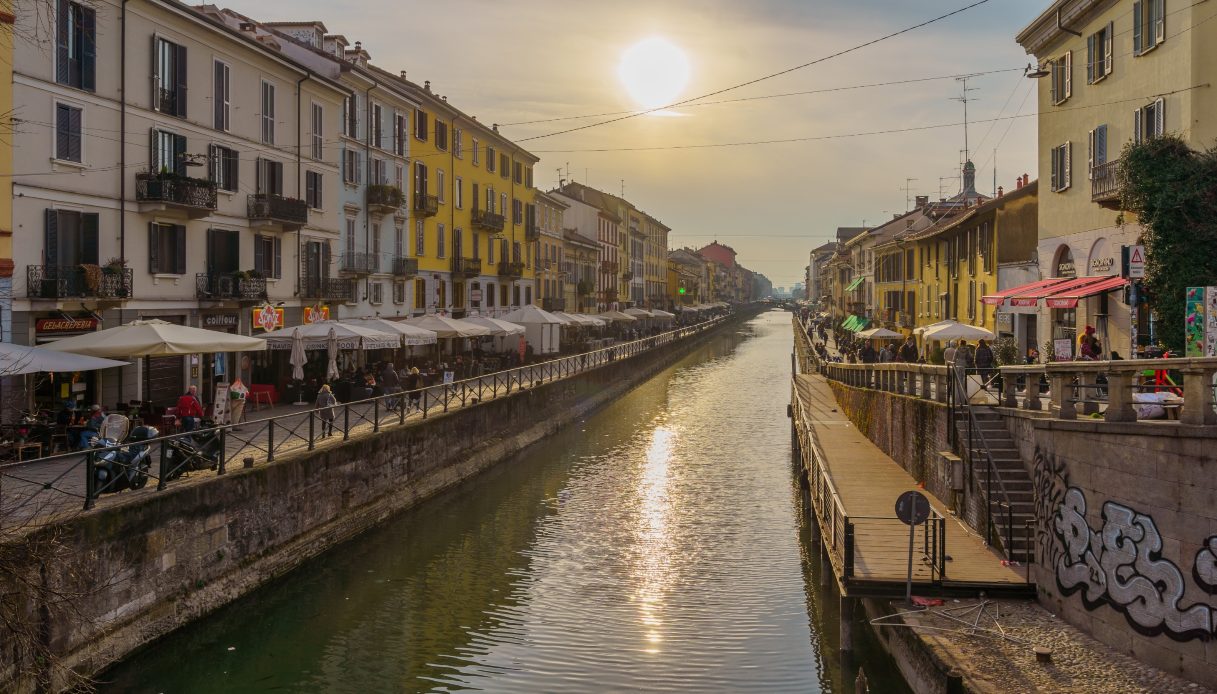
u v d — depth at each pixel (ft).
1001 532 45.96
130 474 44.01
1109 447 35.58
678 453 102.89
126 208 77.87
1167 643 32.50
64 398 70.64
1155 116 68.28
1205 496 30.99
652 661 44.57
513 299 195.21
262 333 96.99
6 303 65.21
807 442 73.36
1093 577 36.37
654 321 340.18
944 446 57.11
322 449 59.88
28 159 67.36
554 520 72.02
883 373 85.15
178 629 44.19
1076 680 32.09
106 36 75.20
